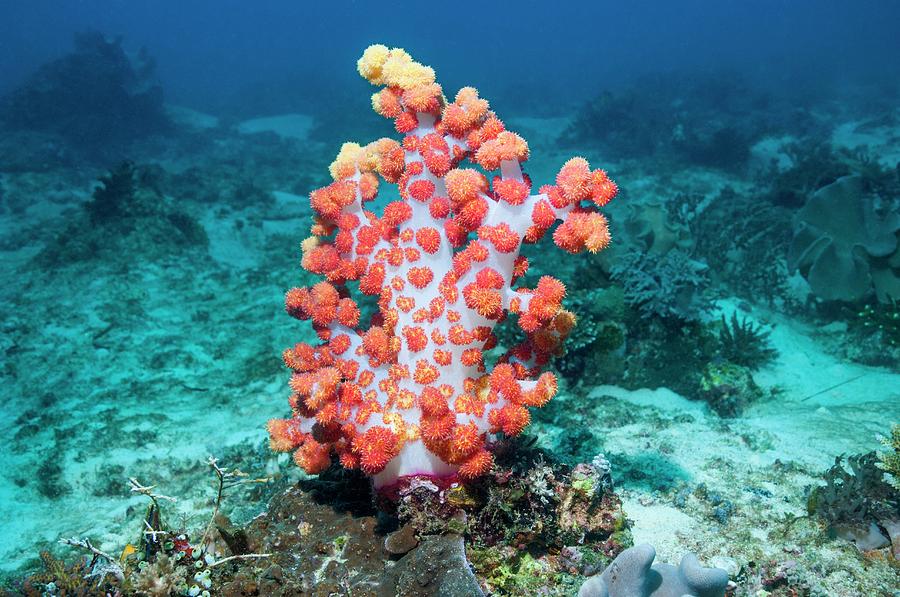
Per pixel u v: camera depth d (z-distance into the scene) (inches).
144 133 1143.0
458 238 130.0
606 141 998.4
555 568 131.6
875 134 905.5
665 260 301.1
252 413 303.6
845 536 146.5
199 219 623.5
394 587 115.1
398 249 131.4
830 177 541.6
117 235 526.0
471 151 133.1
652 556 109.0
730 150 817.5
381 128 1234.0
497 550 126.6
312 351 133.0
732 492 176.2
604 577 114.6
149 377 348.5
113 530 217.5
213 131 1261.1
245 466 248.7
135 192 560.4
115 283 470.0
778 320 345.1
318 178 913.5
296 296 139.9
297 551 131.3
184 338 397.7
